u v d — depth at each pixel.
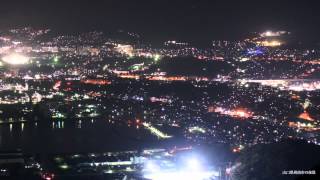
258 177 40.81
